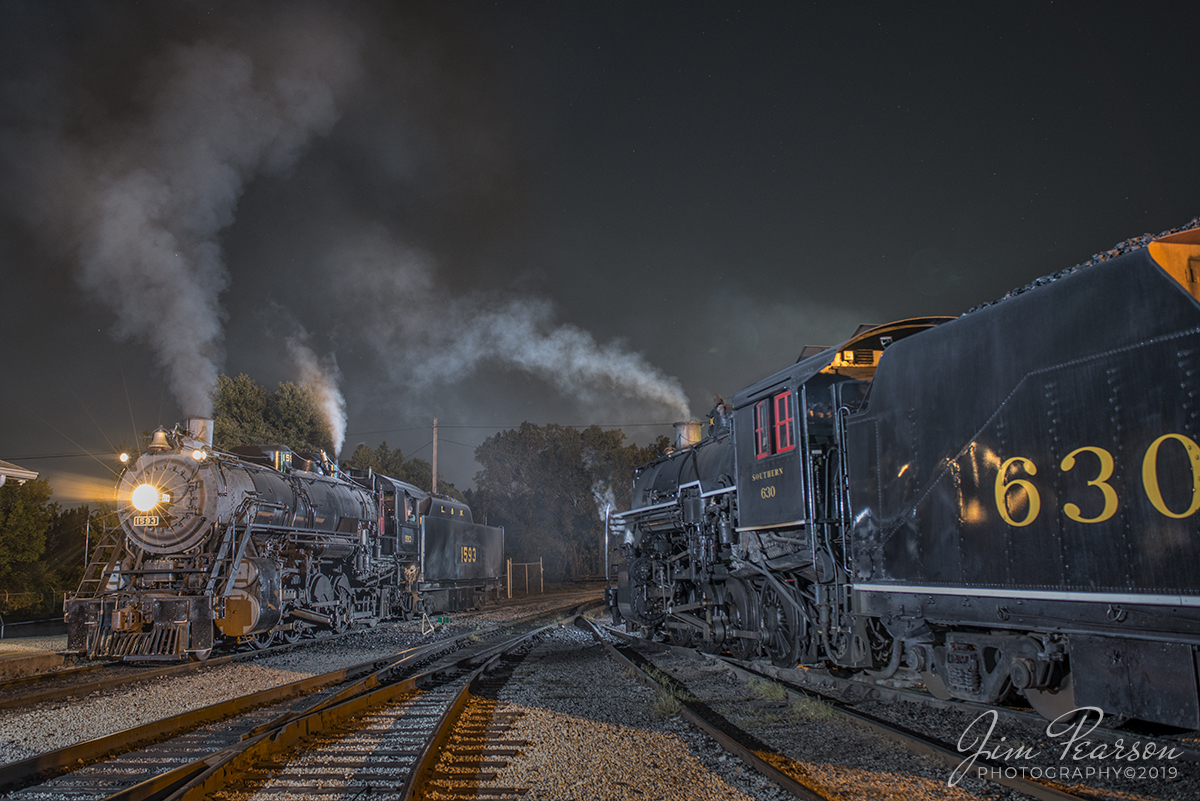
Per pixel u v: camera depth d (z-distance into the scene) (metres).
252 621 12.56
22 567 26.02
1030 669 5.56
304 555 15.52
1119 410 4.91
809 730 6.45
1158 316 4.72
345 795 4.71
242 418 32.50
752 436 10.09
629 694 8.41
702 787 4.90
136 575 12.99
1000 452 5.82
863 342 8.56
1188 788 4.48
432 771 5.24
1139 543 4.70
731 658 11.32
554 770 5.30
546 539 53.94
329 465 18.56
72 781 5.27
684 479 13.53
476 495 55.19
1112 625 4.89
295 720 6.15
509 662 11.97
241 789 4.87
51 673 10.45
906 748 5.65
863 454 7.56
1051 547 5.31
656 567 14.48
